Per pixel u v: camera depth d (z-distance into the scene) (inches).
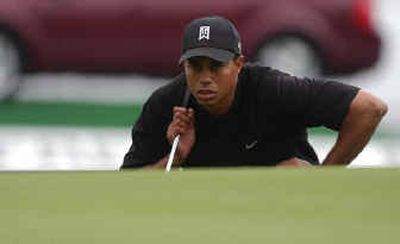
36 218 413.4
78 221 409.7
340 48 1451.8
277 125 622.8
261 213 419.5
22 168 1309.1
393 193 444.8
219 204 429.1
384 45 1465.3
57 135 1396.4
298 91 616.4
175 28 1422.2
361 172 477.4
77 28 1425.9
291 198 437.7
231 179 465.4
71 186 458.9
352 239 388.2
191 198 438.9
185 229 400.8
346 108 621.9
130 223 405.7
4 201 437.1
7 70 1445.6
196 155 627.2
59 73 1449.3
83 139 1386.6
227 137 622.2
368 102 624.4
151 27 1421.0
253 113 617.6
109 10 1421.0
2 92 1449.3
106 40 1425.9
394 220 410.3
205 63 602.9
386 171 477.4
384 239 388.5
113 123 1444.4
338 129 634.2
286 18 1437.0
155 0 1417.3
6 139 1374.3
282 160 633.0
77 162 1338.6
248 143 624.7
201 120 621.0
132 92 1456.7
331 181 462.3
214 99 606.9
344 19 1449.3
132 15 1419.8
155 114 634.2
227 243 385.1
